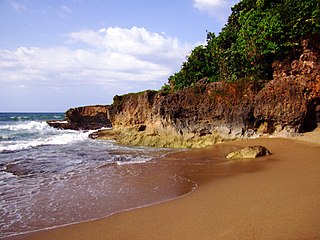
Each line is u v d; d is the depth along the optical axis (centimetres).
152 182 1059
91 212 744
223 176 1082
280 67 2083
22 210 776
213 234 541
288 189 795
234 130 2167
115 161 1594
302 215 588
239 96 2147
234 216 623
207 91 2352
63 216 722
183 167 1347
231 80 2322
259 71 2211
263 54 2119
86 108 4919
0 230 644
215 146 2012
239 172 1123
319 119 1927
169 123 2500
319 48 1923
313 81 1875
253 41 2147
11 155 1841
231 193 817
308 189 777
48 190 978
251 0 2767
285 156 1369
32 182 1098
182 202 775
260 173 1055
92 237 579
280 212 617
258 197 747
